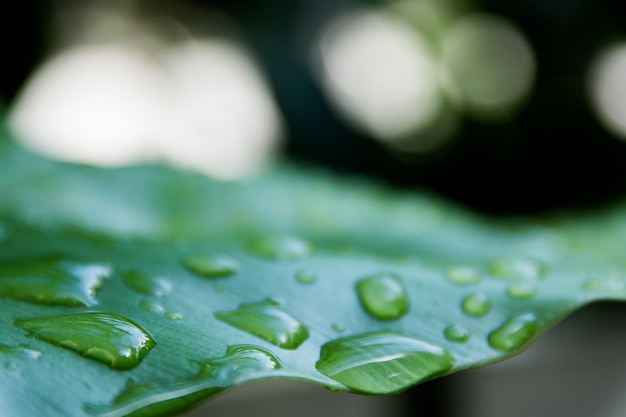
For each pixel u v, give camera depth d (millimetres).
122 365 119
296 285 143
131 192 220
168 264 147
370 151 604
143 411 115
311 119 604
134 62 621
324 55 622
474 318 135
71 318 126
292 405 283
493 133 592
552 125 584
